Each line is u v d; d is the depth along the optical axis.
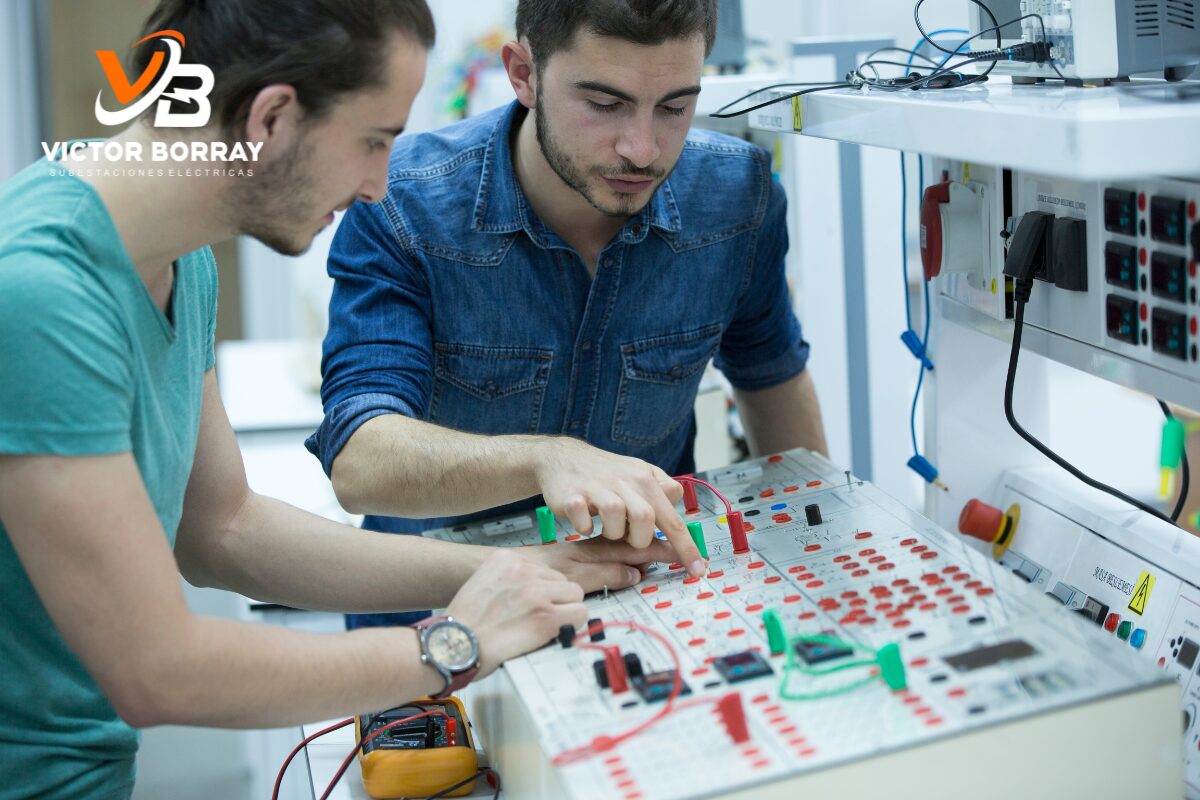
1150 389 1.12
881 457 2.19
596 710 0.94
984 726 0.86
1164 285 1.08
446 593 1.23
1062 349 1.27
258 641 1.01
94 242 0.95
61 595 0.94
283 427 2.61
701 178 1.53
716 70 2.40
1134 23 1.08
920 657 0.96
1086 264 1.20
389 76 0.96
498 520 1.44
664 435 1.62
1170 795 0.90
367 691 1.04
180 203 0.98
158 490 1.08
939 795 0.86
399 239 1.45
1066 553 1.35
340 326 1.45
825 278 2.12
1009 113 0.88
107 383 0.93
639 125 1.24
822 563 1.15
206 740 1.81
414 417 1.39
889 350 2.14
